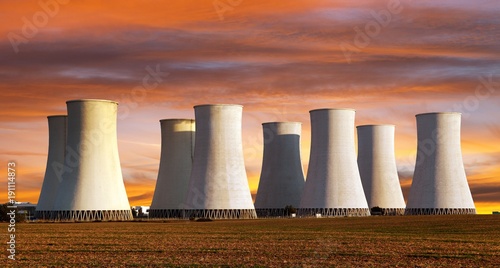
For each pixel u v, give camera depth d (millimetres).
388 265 30656
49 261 32344
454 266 30328
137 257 33938
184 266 30406
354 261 32188
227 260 32594
